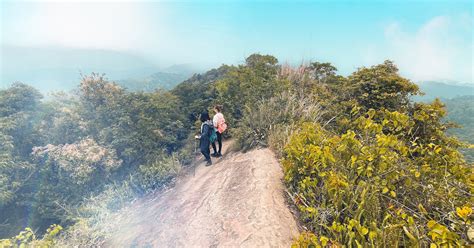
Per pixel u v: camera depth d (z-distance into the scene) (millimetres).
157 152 9766
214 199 4707
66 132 9914
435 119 5855
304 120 6605
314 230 3283
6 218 9094
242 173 5352
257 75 10148
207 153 7332
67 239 5266
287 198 4090
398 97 8953
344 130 6152
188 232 4004
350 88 9570
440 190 2895
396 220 2686
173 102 14148
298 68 10977
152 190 7422
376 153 3166
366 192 3000
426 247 2350
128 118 10180
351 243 2658
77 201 8008
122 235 4988
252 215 3723
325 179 3570
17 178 9195
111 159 8680
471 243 2102
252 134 7121
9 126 9688
